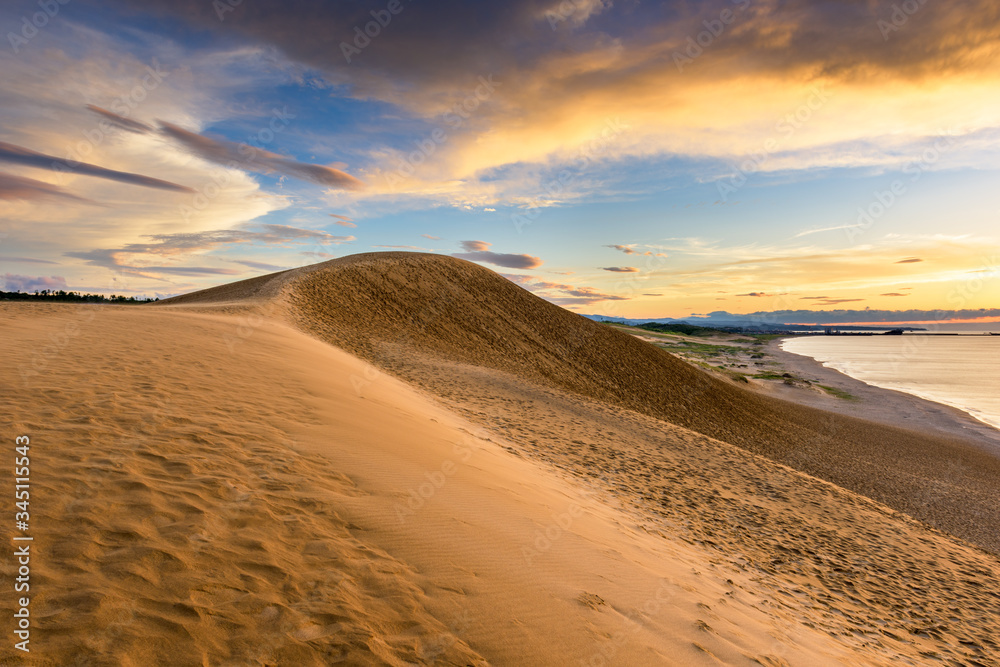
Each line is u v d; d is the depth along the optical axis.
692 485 12.50
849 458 27.38
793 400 50.91
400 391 14.81
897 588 8.56
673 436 18.84
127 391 6.98
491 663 3.04
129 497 3.97
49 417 5.45
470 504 5.69
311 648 2.79
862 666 4.94
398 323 37.06
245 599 3.07
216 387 8.18
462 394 19.28
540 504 6.97
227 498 4.30
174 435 5.54
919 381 72.62
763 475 15.25
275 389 8.93
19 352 8.55
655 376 45.09
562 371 39.66
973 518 19.00
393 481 5.70
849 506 13.64
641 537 7.29
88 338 10.98
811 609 6.66
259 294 33.56
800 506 12.58
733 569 7.43
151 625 2.69
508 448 11.62
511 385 23.59
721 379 53.03
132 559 3.20
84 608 2.69
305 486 4.88
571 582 4.48
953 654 6.48
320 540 3.96
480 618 3.47
